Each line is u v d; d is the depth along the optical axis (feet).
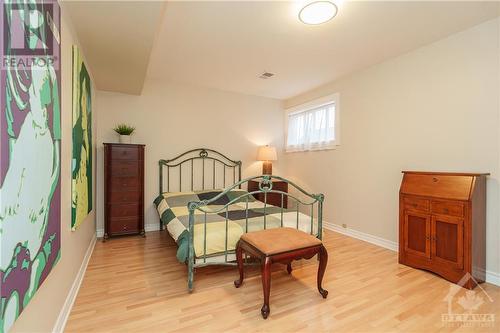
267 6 6.64
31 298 3.50
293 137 15.66
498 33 7.14
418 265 8.05
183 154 13.32
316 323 5.42
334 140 12.57
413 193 8.19
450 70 8.19
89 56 7.83
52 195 4.37
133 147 11.19
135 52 7.58
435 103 8.59
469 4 6.53
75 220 6.21
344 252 9.67
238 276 7.64
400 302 6.23
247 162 15.12
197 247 6.68
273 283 7.23
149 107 12.56
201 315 5.67
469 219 6.81
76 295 6.44
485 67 7.40
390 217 10.04
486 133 7.39
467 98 7.79
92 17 5.77
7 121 2.83
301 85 13.34
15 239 2.99
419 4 6.55
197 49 9.21
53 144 4.41
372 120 10.73
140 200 11.41
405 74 9.50
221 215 8.82
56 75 4.59
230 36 8.24
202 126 13.83
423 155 8.94
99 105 11.55
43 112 3.91
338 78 12.26
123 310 5.82
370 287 6.97
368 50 9.27
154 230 12.64
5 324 2.76
